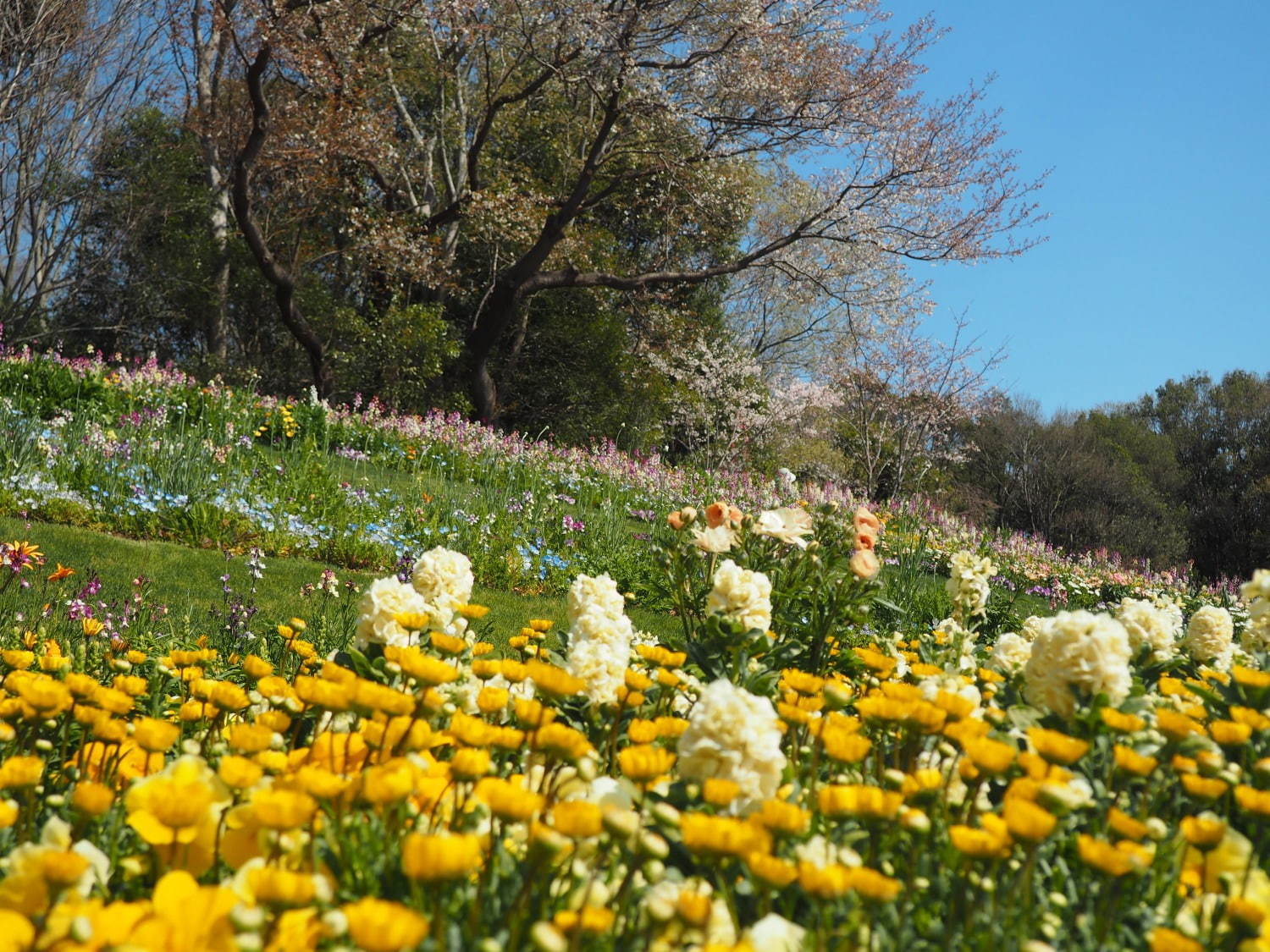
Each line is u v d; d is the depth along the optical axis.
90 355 21.33
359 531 8.30
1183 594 13.70
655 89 19.48
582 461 16.47
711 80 20.08
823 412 27.59
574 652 2.13
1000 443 35.47
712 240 25.36
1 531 6.57
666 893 1.10
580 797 1.45
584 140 24.02
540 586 8.12
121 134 22.56
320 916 1.01
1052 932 1.16
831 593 3.64
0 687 2.04
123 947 0.86
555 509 10.68
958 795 1.61
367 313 21.62
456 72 23.25
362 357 19.95
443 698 1.86
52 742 1.85
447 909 1.13
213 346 22.88
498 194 21.12
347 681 1.58
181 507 7.80
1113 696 1.83
